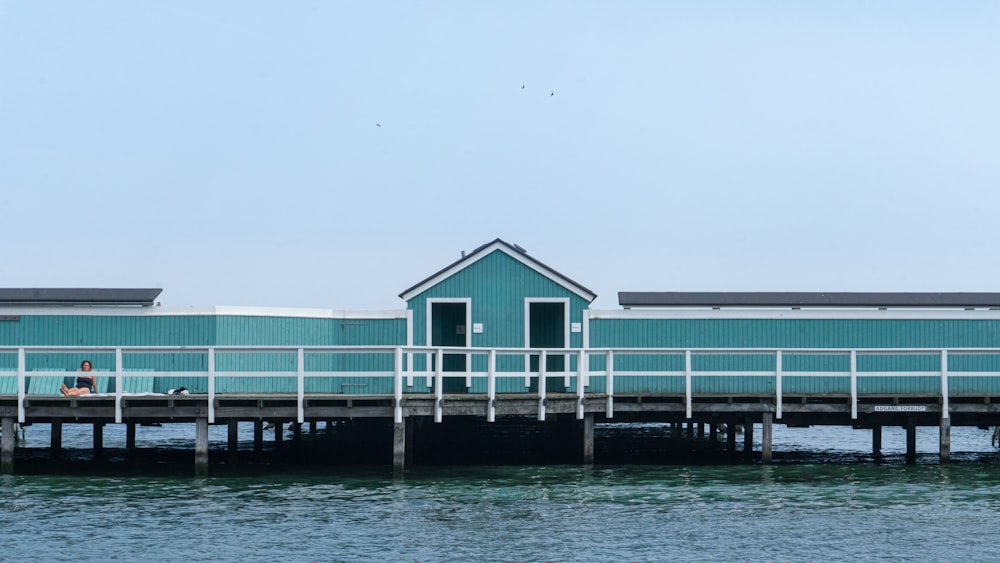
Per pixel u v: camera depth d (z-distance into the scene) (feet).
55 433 126.31
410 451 113.50
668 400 113.29
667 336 124.67
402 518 89.97
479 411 106.11
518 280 123.24
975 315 124.88
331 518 89.86
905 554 81.00
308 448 133.18
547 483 104.42
